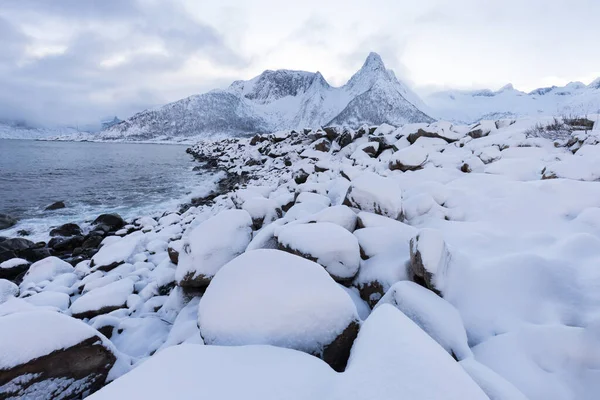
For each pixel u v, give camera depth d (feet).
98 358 9.53
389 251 14.21
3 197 64.44
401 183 27.58
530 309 9.85
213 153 161.48
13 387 8.01
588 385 7.08
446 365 5.39
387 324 6.75
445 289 10.78
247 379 5.91
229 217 18.66
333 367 7.94
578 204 16.02
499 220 16.60
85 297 18.02
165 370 6.06
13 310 16.25
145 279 21.70
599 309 8.93
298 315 8.14
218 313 8.45
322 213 17.22
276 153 97.76
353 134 73.82
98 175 99.66
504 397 6.02
